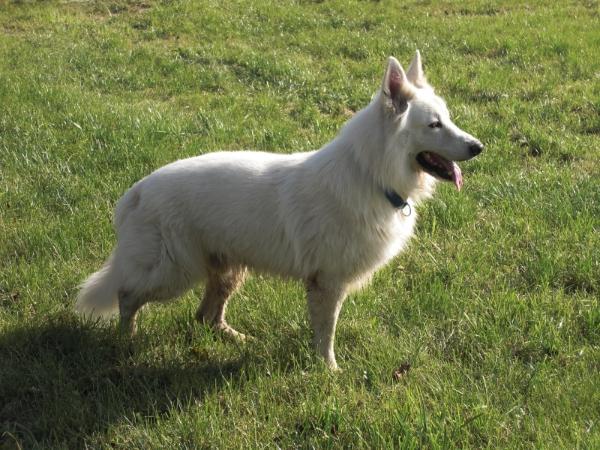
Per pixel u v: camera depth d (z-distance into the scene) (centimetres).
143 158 475
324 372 320
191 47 759
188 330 348
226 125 528
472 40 749
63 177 453
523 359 328
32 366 322
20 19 888
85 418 304
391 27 825
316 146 490
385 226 321
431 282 371
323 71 682
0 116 541
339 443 293
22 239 400
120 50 752
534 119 539
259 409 308
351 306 355
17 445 291
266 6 918
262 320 352
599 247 385
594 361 322
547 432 291
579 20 821
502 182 447
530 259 379
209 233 330
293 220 322
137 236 331
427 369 321
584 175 451
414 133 315
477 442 292
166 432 299
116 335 336
